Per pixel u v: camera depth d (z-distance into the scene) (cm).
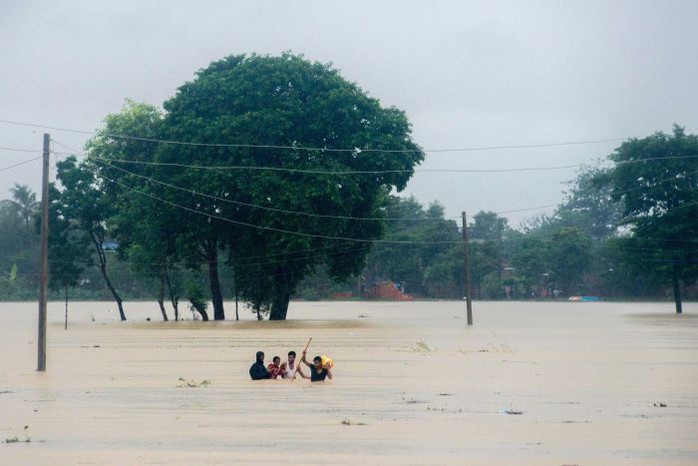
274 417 1945
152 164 7419
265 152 7250
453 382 2594
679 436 1669
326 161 7138
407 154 7344
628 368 2994
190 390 2469
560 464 1427
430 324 6700
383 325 6575
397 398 2247
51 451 1568
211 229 7369
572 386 2472
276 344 4438
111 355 3812
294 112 7169
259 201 6931
